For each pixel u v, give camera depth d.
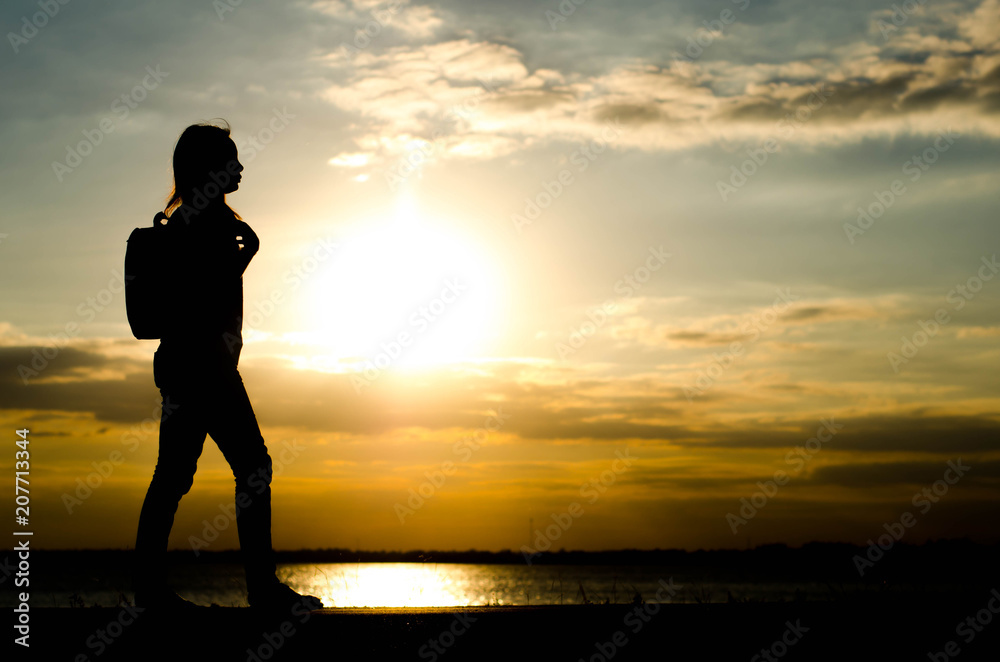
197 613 3.61
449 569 127.25
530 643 3.65
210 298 4.01
